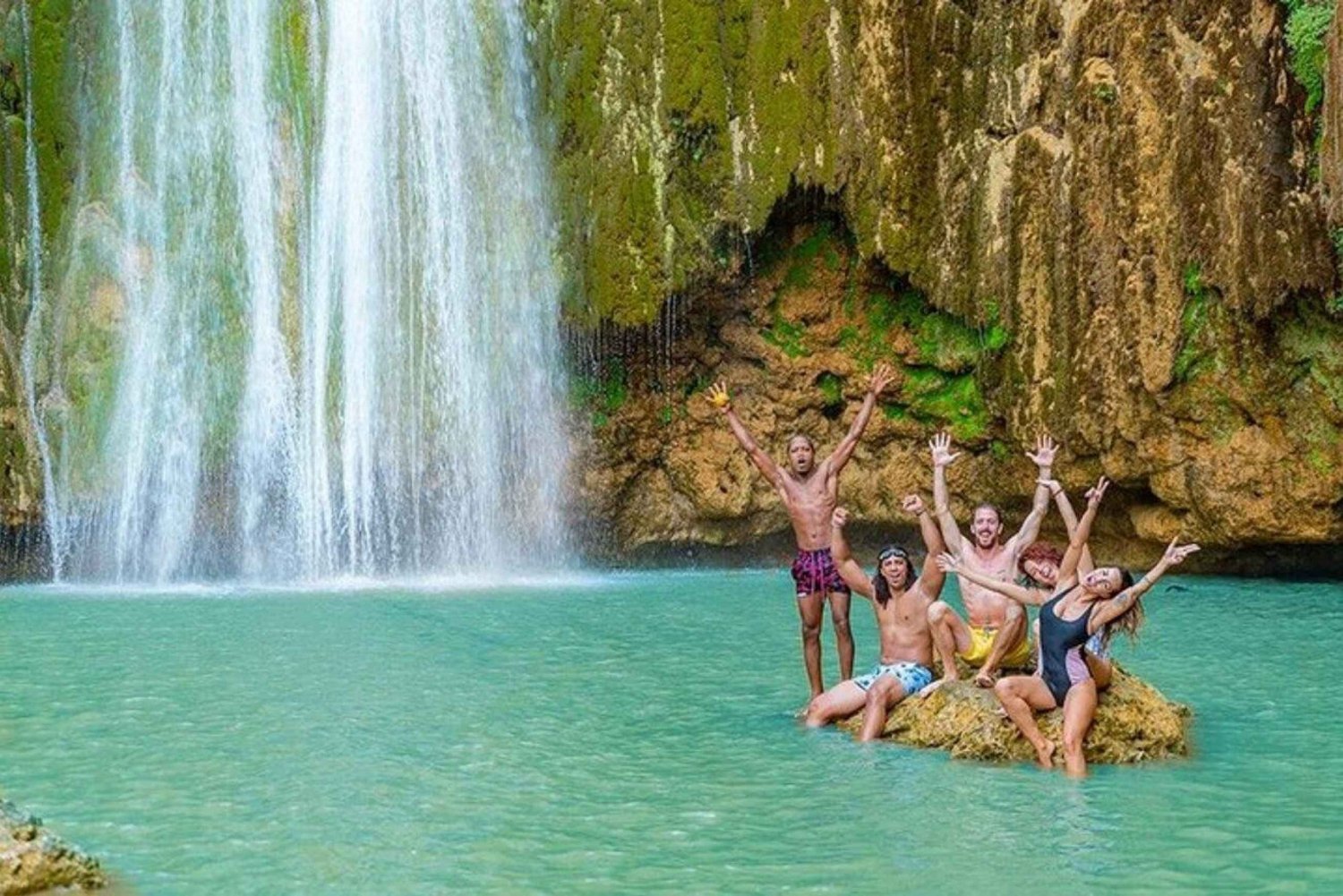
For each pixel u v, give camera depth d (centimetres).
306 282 2142
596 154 2125
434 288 2167
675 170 2097
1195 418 1869
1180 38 1847
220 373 2106
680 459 2194
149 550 2064
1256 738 1027
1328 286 1758
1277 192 1775
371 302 2150
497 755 983
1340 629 1516
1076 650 964
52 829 815
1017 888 717
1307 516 1834
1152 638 1463
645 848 784
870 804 865
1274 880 727
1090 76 1912
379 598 1812
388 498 2120
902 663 1068
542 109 2172
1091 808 852
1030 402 1991
